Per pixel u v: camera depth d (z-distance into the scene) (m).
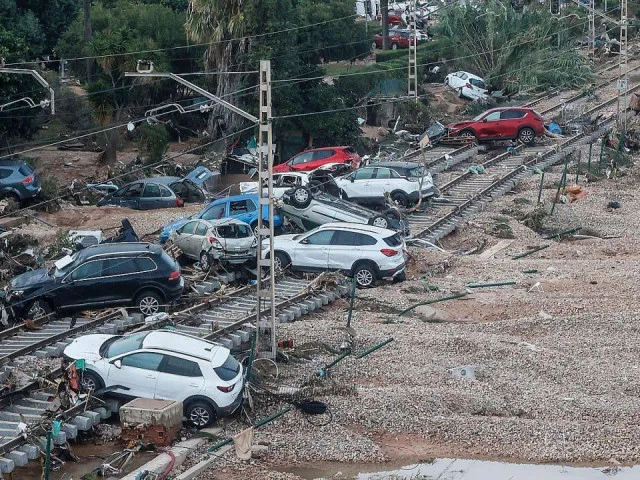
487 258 44.66
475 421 26.84
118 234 43.56
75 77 74.69
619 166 64.50
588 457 25.20
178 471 23.98
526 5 98.31
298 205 44.00
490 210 52.94
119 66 61.62
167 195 54.22
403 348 31.98
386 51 90.06
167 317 33.38
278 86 65.12
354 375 29.83
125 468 24.05
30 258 41.56
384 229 39.97
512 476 24.17
